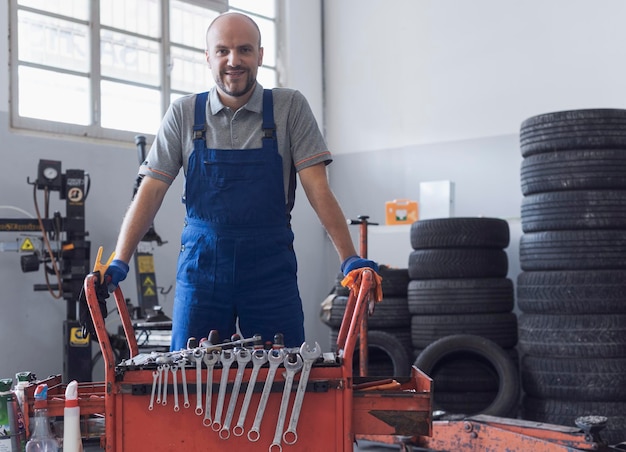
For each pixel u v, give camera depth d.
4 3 5.06
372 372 5.36
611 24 5.59
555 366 4.61
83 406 2.02
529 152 4.86
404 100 6.64
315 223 7.00
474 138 6.21
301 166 2.40
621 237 4.57
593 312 4.57
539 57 5.90
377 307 5.45
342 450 1.91
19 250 4.68
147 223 2.39
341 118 7.05
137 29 5.96
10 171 5.06
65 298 4.72
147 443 1.92
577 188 4.66
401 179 6.62
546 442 3.54
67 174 4.74
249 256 2.36
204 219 2.39
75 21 5.56
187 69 6.35
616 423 4.47
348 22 7.05
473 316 5.04
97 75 5.64
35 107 5.30
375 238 6.57
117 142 5.73
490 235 5.17
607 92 5.60
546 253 4.70
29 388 2.08
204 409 1.92
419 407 1.93
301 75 7.01
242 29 2.29
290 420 1.90
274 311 2.38
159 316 4.79
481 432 3.83
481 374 4.97
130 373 1.92
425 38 6.53
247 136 2.39
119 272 2.07
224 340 2.23
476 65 6.23
